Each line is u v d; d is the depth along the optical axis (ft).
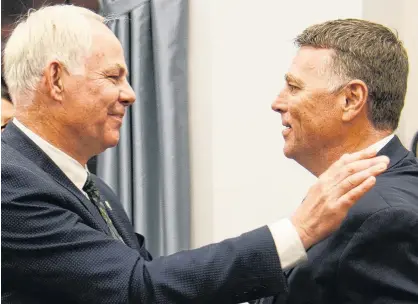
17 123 5.34
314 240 4.73
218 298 4.78
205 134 9.65
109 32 5.41
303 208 4.79
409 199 5.10
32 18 5.35
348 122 5.48
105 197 6.23
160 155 9.41
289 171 9.29
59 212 4.88
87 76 5.22
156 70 9.39
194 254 4.82
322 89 5.47
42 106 5.26
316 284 5.20
